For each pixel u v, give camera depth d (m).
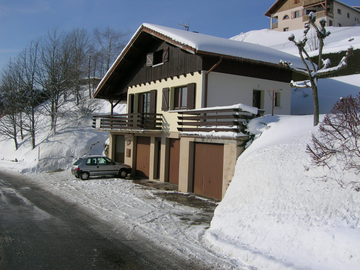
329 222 5.69
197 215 9.59
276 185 7.50
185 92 15.35
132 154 19.47
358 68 23.75
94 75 43.56
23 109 31.91
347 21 56.44
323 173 6.87
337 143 7.35
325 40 43.28
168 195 12.88
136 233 7.72
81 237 7.38
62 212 9.95
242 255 5.95
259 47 17.44
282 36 56.16
